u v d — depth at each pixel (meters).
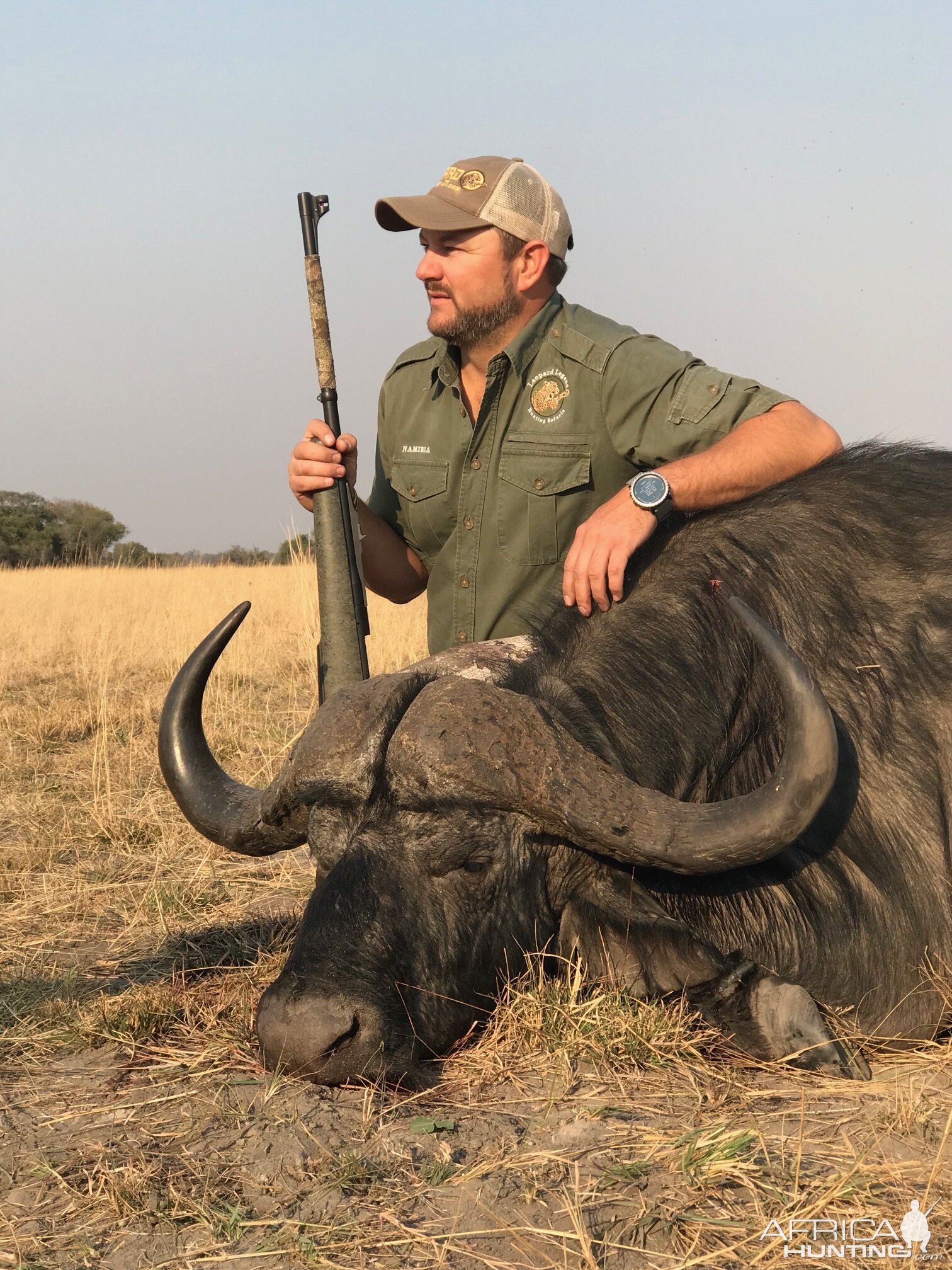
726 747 3.54
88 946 4.51
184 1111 2.97
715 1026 3.26
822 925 3.39
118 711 9.73
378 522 4.78
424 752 3.11
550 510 4.26
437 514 4.50
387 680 3.29
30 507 40.56
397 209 4.18
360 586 4.16
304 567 12.03
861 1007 3.42
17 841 6.11
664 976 3.29
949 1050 3.38
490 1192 2.52
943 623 3.69
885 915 3.45
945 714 3.65
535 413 4.23
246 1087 3.04
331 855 3.21
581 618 3.73
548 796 3.11
